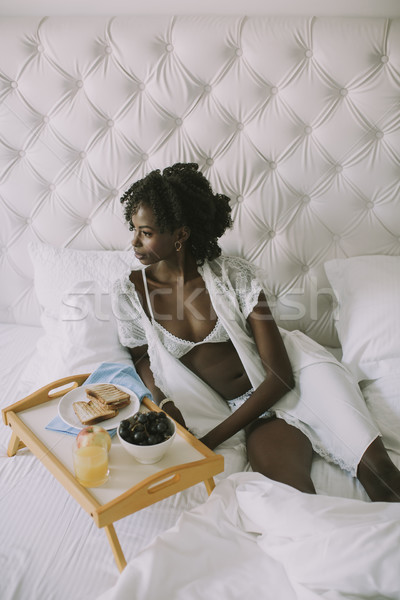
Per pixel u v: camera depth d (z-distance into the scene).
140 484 0.82
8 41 1.43
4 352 1.50
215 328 1.20
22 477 1.03
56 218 1.55
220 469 0.93
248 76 1.40
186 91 1.42
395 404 1.19
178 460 0.93
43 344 1.43
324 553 0.75
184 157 1.48
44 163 1.51
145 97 1.44
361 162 1.43
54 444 0.94
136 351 1.34
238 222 1.50
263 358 1.17
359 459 1.04
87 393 1.04
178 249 1.19
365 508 0.84
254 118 1.43
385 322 1.30
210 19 1.40
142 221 1.13
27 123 1.49
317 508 0.84
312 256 1.52
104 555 0.86
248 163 1.46
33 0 1.47
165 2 1.46
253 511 0.88
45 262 1.52
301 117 1.42
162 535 0.83
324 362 1.20
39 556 0.86
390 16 1.44
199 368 1.23
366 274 1.42
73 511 0.95
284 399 1.18
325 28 1.36
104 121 1.48
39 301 1.54
